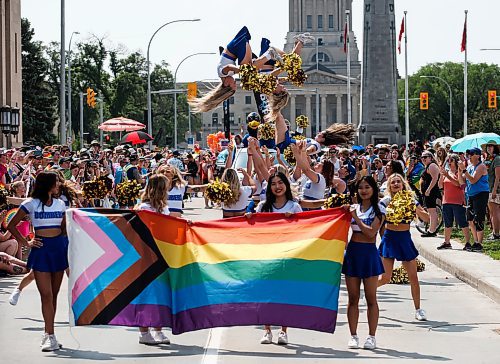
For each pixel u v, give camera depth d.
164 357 18.00
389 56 100.50
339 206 18.97
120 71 197.12
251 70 21.23
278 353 18.42
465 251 35.44
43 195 19.17
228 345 19.31
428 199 41.78
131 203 21.69
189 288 18.83
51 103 147.25
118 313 18.70
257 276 18.64
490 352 18.66
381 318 22.89
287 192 19.48
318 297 18.48
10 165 42.72
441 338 20.28
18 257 31.25
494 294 25.61
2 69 86.12
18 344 19.47
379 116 100.88
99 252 18.83
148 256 18.86
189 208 69.50
